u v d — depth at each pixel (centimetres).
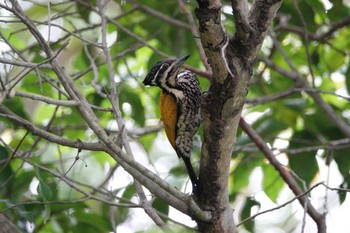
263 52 1523
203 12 734
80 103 808
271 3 764
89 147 802
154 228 829
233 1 751
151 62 1345
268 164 1326
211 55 760
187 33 1375
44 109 1462
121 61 1510
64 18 1266
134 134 1269
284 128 1330
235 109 803
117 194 1235
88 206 1161
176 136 1047
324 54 1487
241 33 766
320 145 1283
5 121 1152
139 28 1488
